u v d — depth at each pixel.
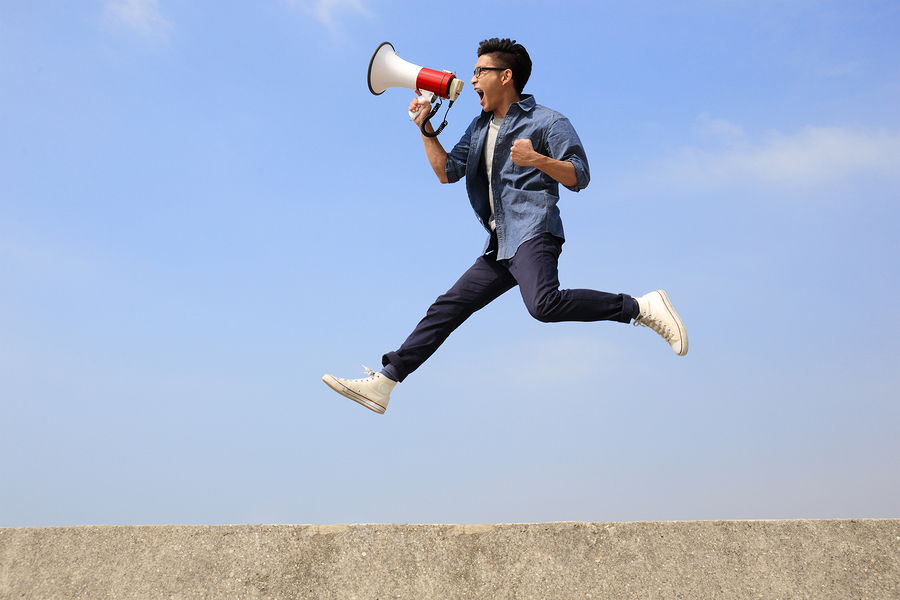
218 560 2.81
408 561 2.80
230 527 2.88
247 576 2.77
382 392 3.45
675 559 2.79
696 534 2.84
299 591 2.75
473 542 2.84
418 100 3.47
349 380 3.44
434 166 3.57
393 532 2.85
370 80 3.51
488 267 3.48
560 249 3.38
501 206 3.40
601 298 3.25
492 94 3.40
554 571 2.78
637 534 2.84
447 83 3.41
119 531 2.88
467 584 2.76
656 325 3.29
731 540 2.82
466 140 3.60
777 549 2.80
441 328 3.47
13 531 2.89
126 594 2.75
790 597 2.71
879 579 2.73
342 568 2.79
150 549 2.84
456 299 3.47
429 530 2.86
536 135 3.32
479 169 3.48
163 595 2.74
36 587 2.78
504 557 2.81
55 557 2.83
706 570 2.77
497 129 3.43
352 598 2.73
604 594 2.73
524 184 3.33
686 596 2.72
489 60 3.38
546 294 3.20
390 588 2.75
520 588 2.75
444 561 2.80
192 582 2.77
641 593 2.73
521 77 3.42
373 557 2.80
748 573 2.76
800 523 2.86
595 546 2.82
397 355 3.44
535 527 2.86
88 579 2.79
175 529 2.88
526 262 3.27
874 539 2.82
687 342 3.25
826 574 2.75
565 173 3.13
